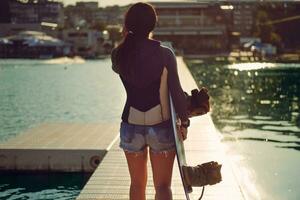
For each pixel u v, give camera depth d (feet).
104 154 35.60
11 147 36.52
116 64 12.84
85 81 128.67
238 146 43.98
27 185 32.89
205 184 12.93
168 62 12.62
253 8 429.38
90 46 341.00
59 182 33.81
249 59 282.97
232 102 84.89
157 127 12.76
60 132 43.52
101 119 64.90
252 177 32.27
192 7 337.93
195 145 34.53
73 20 608.19
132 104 12.88
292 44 375.04
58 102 84.28
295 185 30.09
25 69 181.98
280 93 101.14
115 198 22.34
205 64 236.22
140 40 12.74
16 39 274.98
